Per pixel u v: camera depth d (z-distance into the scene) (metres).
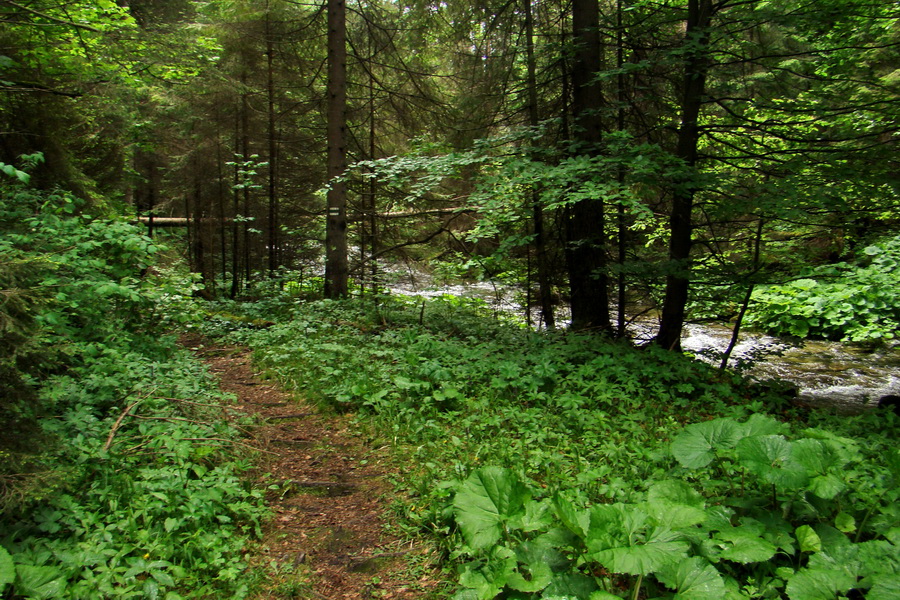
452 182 12.62
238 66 12.99
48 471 2.82
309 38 12.73
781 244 9.30
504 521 2.91
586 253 9.30
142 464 3.90
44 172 8.00
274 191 13.95
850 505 3.19
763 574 2.79
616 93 9.80
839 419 6.23
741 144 8.91
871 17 7.19
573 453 4.58
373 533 3.69
